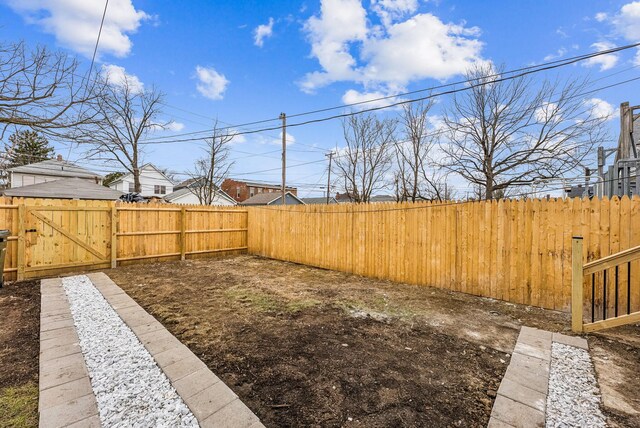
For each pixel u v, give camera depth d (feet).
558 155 30.94
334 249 23.57
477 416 6.52
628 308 12.16
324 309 14.06
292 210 27.04
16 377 7.91
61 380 7.66
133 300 14.97
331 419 6.40
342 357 9.25
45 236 19.97
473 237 16.78
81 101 19.08
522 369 8.43
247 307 14.25
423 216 18.74
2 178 60.80
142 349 9.55
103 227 22.67
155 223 25.67
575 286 11.22
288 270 23.50
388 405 6.89
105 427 5.95
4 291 16.29
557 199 14.16
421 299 15.85
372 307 14.42
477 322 12.49
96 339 10.27
